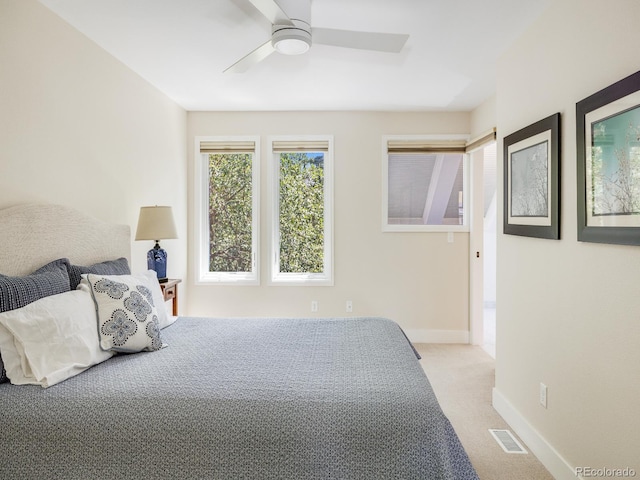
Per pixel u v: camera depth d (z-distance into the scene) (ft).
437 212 14.56
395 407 4.71
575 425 6.17
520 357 8.07
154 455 4.46
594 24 5.70
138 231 10.11
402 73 10.50
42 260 7.06
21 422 4.55
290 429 4.51
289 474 4.40
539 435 7.29
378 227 14.26
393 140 14.19
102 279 6.63
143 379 5.36
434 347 13.82
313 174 14.56
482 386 10.59
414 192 14.53
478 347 13.84
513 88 8.50
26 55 6.97
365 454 4.45
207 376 5.47
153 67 10.23
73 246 7.78
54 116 7.65
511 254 8.50
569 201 6.31
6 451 4.48
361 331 7.85
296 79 10.98
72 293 6.28
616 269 5.23
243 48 9.10
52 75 7.58
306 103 13.24
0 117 6.50
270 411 4.65
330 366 5.89
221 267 14.78
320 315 14.37
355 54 9.33
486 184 19.19
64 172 7.94
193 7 7.36
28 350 5.25
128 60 9.80
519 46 8.23
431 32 8.16
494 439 8.00
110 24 8.02
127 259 9.42
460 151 14.19
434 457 4.42
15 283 5.75
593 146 5.57
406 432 4.50
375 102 13.10
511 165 8.38
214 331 7.88
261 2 6.01
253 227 14.43
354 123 14.17
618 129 5.04
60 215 7.48
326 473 4.40
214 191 14.70
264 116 14.23
